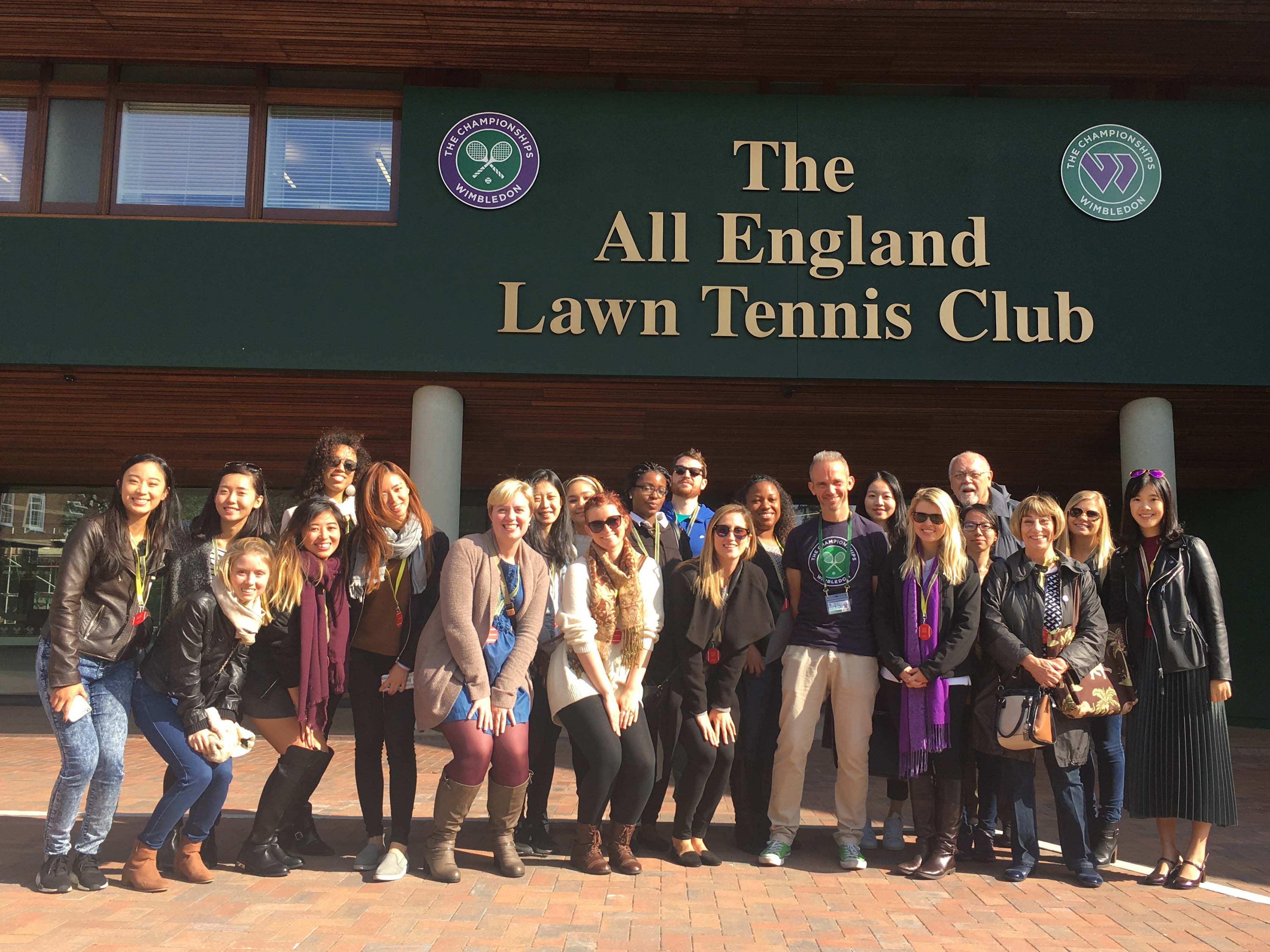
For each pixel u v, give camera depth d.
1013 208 8.44
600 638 4.41
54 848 3.86
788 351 8.32
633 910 3.80
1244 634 11.54
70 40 8.26
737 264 8.41
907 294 8.38
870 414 9.32
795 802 4.61
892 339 8.31
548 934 3.50
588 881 4.21
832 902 3.97
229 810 5.57
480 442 10.40
